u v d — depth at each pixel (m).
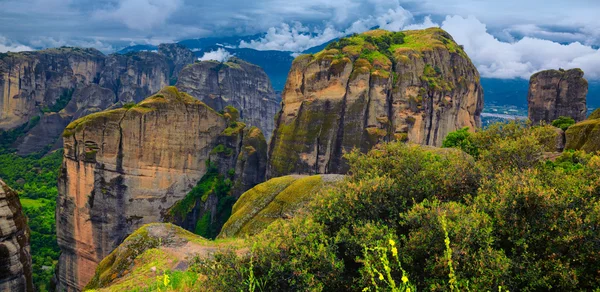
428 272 13.15
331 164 74.62
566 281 11.73
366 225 14.62
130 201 71.69
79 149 70.19
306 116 77.06
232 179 80.38
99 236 70.94
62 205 73.69
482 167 18.75
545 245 13.01
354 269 14.92
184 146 76.56
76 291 72.88
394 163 19.36
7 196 21.05
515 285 12.23
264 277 13.19
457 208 13.98
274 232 15.34
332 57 76.06
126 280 21.34
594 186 14.89
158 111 72.88
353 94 74.31
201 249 24.81
